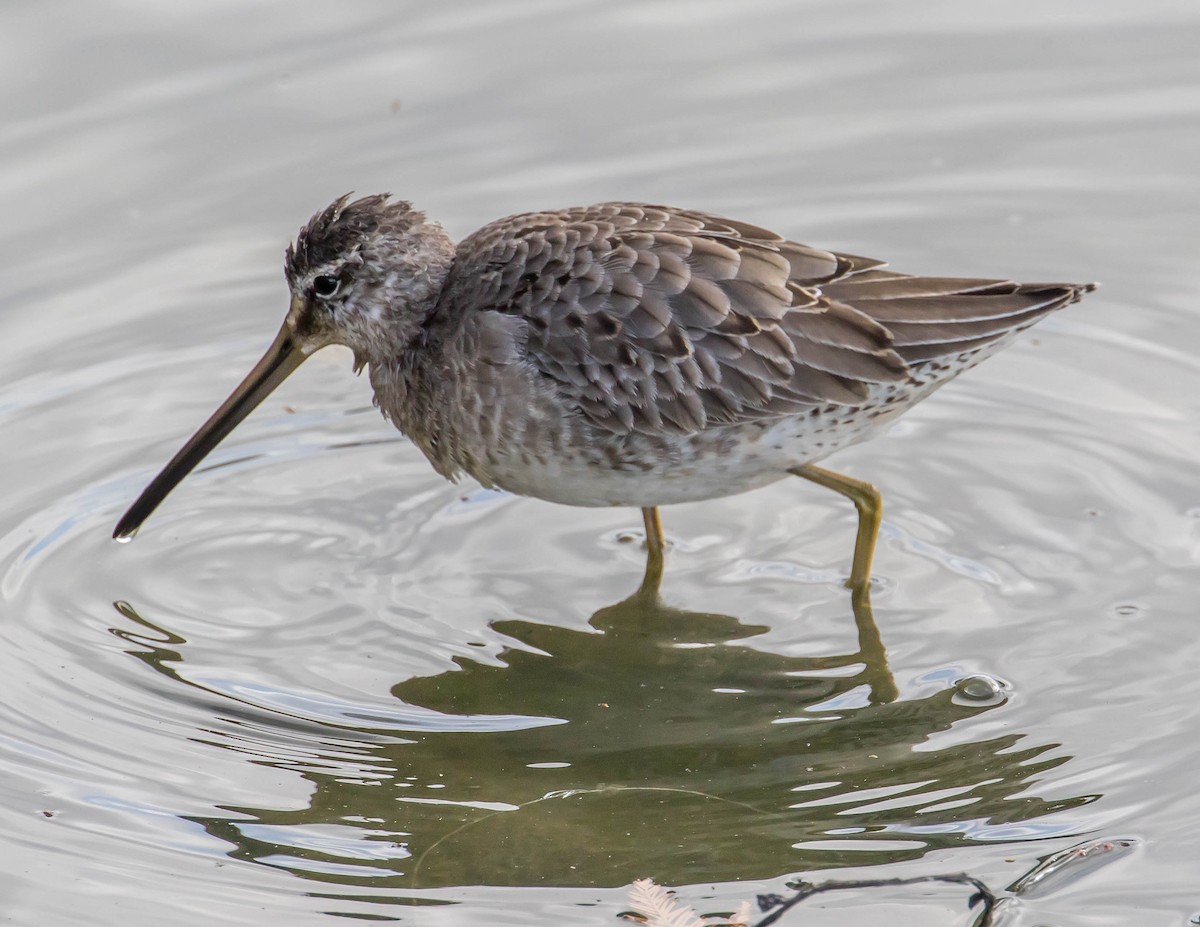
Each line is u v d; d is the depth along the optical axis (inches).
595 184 669.3
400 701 455.5
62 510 530.6
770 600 495.8
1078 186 667.4
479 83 717.9
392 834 406.9
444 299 488.4
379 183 666.8
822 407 462.3
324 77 716.0
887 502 532.4
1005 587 489.4
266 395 523.8
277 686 461.1
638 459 469.1
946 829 398.9
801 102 713.0
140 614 489.7
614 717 449.1
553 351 463.2
